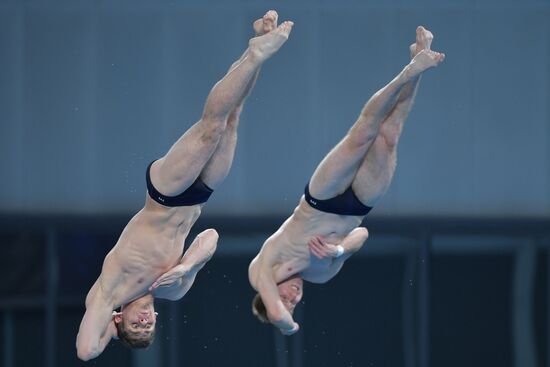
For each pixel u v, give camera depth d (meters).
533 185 40.81
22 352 38.97
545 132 40.84
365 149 23.25
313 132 40.66
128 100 40.69
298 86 40.69
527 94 40.97
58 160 40.72
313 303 39.84
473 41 40.94
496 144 40.97
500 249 40.44
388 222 40.41
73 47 40.72
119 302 23.31
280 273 24.67
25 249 39.94
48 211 40.41
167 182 22.66
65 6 40.69
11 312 39.25
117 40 40.69
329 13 40.66
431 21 40.84
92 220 40.31
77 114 40.75
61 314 39.50
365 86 40.62
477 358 39.56
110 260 23.30
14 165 40.62
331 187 23.75
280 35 21.67
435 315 39.81
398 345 39.66
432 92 41.00
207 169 23.12
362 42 40.69
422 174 40.84
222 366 39.25
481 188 40.78
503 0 40.91
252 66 21.72
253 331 39.59
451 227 40.44
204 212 40.25
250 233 40.16
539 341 39.69
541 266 40.25
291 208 40.38
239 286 39.88
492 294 40.12
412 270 40.09
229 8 40.50
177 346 39.31
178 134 40.56
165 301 39.50
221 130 22.16
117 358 39.12
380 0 40.69
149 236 23.08
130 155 40.66
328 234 24.44
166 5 40.59
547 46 40.91
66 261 40.00
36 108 40.72
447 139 40.91
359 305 39.88
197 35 40.59
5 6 40.69
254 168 40.56
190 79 40.56
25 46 40.66
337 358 39.47
